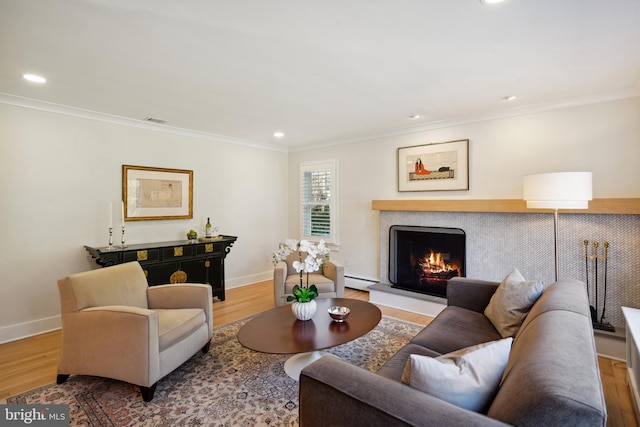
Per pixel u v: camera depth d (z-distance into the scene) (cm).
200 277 407
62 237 334
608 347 261
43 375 239
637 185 282
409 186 423
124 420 188
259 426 182
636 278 278
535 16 171
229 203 489
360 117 371
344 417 107
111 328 211
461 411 91
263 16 171
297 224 561
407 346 188
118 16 169
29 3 156
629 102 284
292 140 504
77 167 344
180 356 233
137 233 391
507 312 205
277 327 234
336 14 169
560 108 315
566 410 79
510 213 340
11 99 299
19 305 310
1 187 300
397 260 427
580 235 301
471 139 371
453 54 216
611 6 162
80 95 294
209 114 357
